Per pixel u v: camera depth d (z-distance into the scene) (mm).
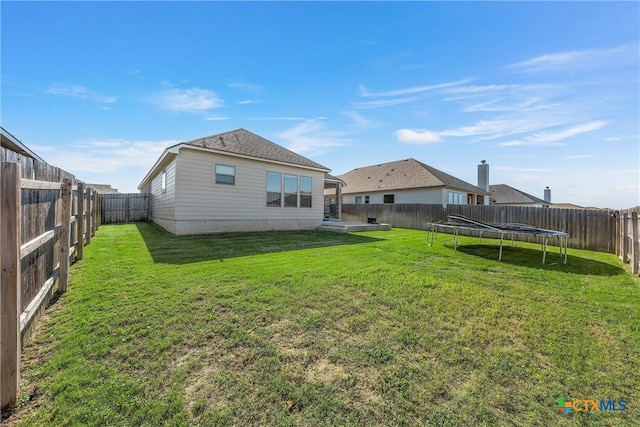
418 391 1964
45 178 3244
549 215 9930
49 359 2215
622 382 2109
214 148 9656
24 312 2383
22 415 1669
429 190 18594
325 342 2564
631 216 5668
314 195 13070
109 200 15656
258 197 11055
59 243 3672
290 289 3875
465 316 3164
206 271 4727
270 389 1946
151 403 1786
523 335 2764
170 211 10250
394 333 2752
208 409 1759
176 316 2986
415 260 6098
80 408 1728
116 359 2234
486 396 1935
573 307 3484
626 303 3646
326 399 1868
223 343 2502
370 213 18031
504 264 5855
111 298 3465
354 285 4121
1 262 1718
